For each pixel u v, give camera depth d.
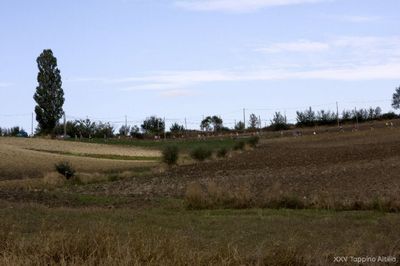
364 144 63.75
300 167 41.00
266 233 15.12
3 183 37.25
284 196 22.47
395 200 20.56
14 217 17.31
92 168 50.62
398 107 121.56
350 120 107.75
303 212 20.55
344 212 20.12
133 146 82.00
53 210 20.17
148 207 24.03
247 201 22.86
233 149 66.88
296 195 23.25
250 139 73.38
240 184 30.47
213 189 23.95
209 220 18.50
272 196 22.67
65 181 38.47
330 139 77.50
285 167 42.25
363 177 29.95
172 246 8.98
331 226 16.30
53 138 91.38
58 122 100.50
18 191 31.34
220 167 46.00
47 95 99.38
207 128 115.44
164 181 36.97
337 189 25.52
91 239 9.27
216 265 8.41
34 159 55.41
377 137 74.06
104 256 8.59
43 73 99.56
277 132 100.44
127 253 8.27
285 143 77.00
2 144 70.62
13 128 100.94
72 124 101.75
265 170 40.66
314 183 28.84
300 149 63.38
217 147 68.62
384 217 18.17
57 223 15.48
